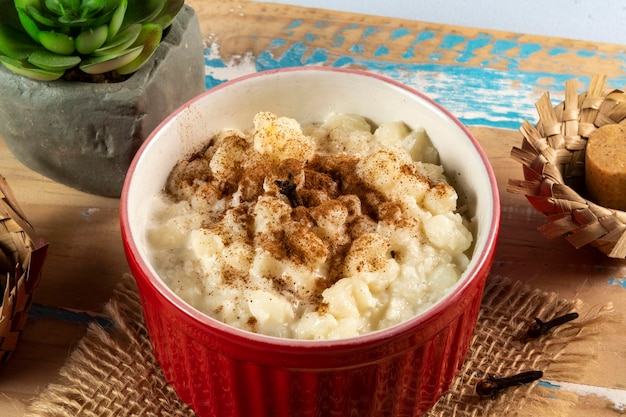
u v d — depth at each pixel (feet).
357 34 1.73
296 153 1.34
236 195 1.32
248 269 1.26
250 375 1.21
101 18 1.41
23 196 1.53
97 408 1.33
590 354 1.37
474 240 1.29
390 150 1.33
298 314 1.24
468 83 1.66
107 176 1.50
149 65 1.46
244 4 1.76
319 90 1.38
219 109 1.36
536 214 1.51
